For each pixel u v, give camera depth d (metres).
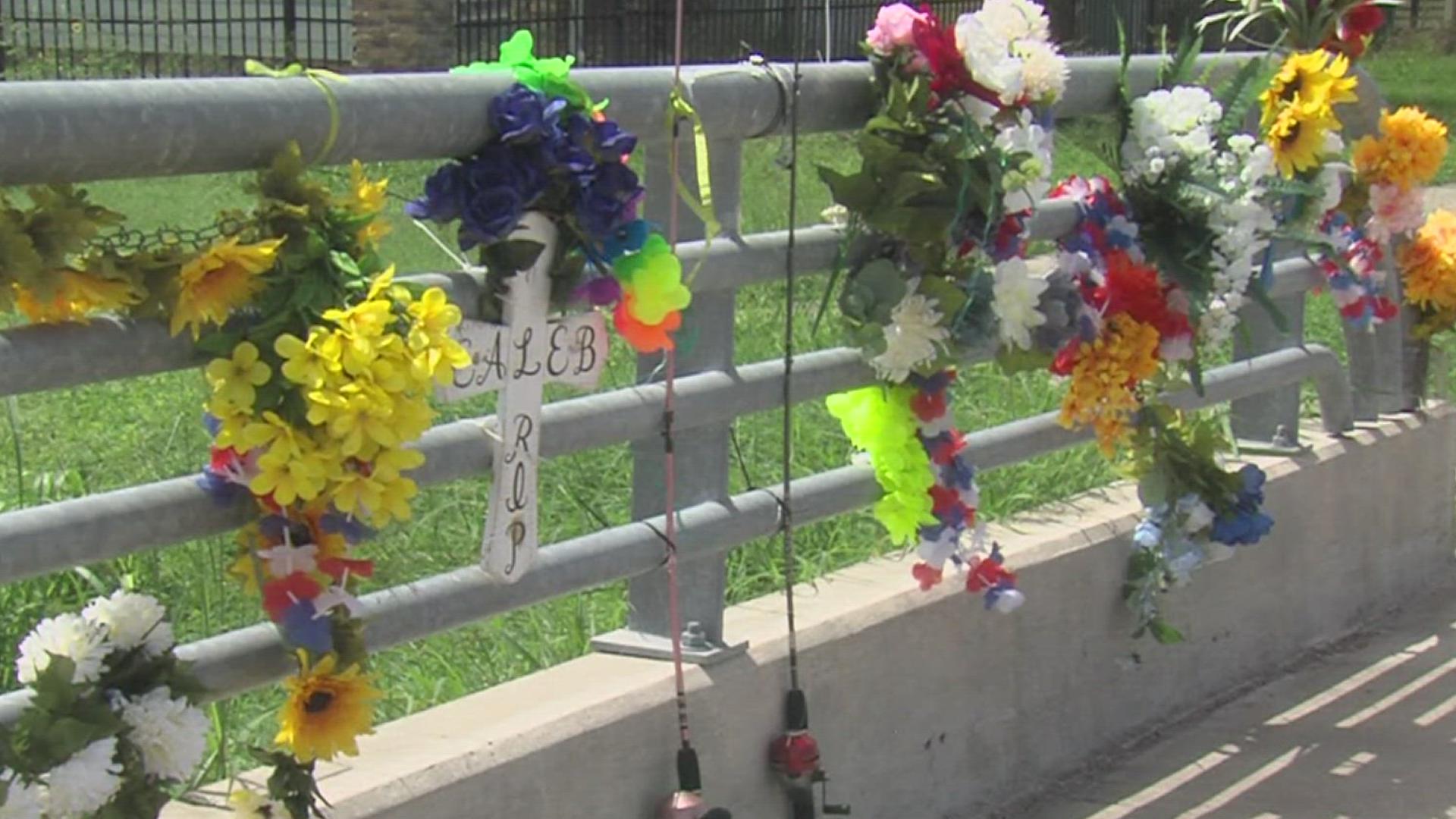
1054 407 6.54
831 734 4.13
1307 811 4.74
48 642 2.62
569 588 3.52
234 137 2.77
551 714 3.54
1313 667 5.80
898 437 4.04
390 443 2.69
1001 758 4.68
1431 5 30.16
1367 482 6.16
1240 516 4.94
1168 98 4.59
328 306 2.72
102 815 2.59
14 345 2.60
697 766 3.64
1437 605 6.43
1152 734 5.21
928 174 3.82
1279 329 5.34
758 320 7.51
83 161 2.61
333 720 2.78
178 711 2.66
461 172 3.09
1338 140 5.00
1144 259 4.60
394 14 17.19
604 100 3.39
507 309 3.19
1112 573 5.00
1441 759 5.09
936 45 3.82
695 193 3.71
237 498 2.87
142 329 2.72
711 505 3.82
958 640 4.49
